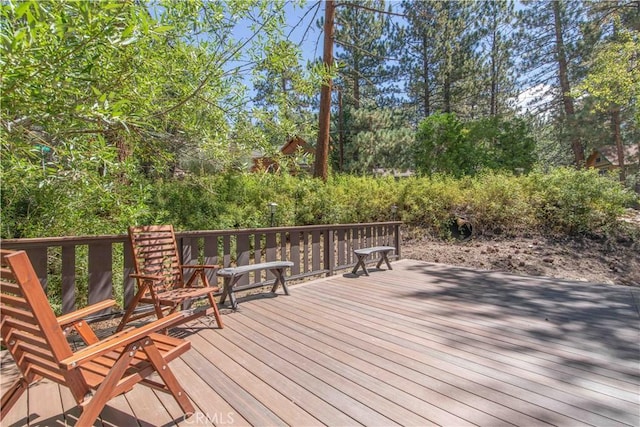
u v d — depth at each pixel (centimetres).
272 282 421
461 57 1634
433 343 261
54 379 154
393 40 1575
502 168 1097
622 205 716
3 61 188
